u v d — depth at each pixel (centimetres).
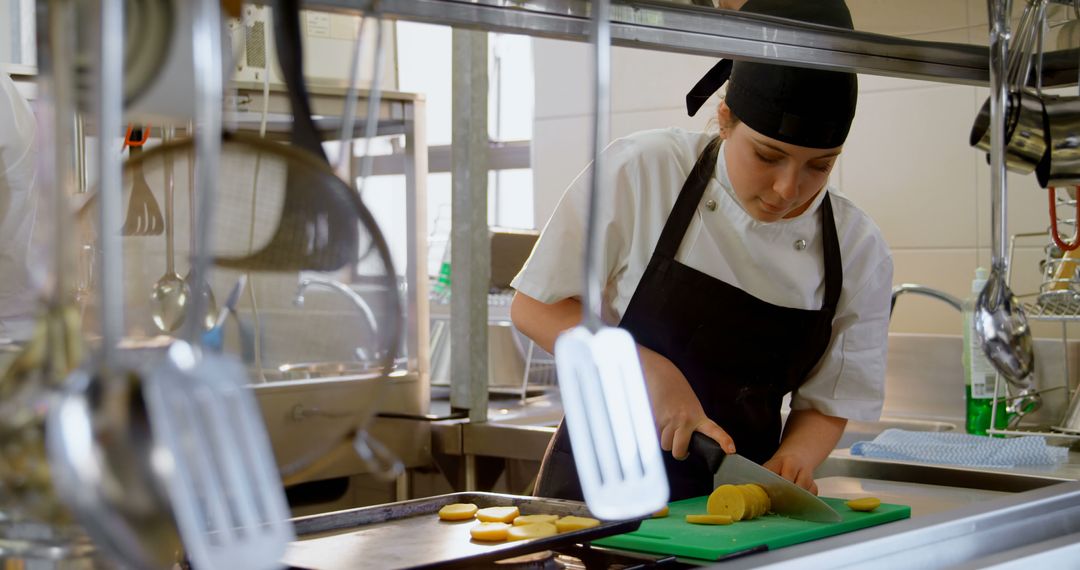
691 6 105
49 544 61
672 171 161
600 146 64
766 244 158
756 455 165
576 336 65
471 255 219
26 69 195
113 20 50
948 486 162
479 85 214
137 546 50
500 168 320
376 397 82
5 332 164
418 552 103
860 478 172
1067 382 214
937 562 93
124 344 74
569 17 100
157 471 49
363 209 77
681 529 119
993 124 128
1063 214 231
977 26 128
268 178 75
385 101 212
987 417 211
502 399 258
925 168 250
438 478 219
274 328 84
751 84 139
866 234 164
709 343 161
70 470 49
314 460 84
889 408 241
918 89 250
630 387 66
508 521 114
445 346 255
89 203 77
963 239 246
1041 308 197
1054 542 98
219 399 52
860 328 166
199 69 53
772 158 142
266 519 53
